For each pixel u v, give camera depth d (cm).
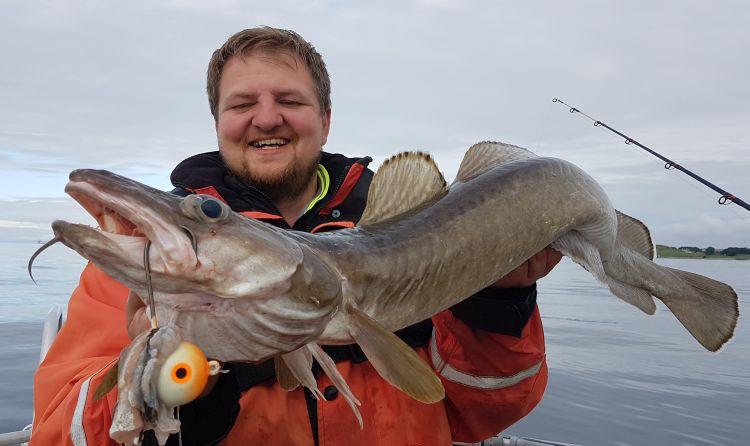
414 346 68
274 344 47
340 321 52
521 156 71
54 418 52
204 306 43
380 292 55
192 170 72
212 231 43
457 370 66
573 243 68
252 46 72
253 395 58
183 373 36
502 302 60
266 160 72
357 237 56
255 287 44
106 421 51
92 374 54
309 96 74
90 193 39
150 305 39
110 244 39
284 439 58
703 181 111
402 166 63
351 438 59
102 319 61
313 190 78
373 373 62
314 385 48
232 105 73
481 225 61
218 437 48
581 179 70
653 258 83
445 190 65
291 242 49
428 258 58
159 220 40
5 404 125
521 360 64
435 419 64
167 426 36
